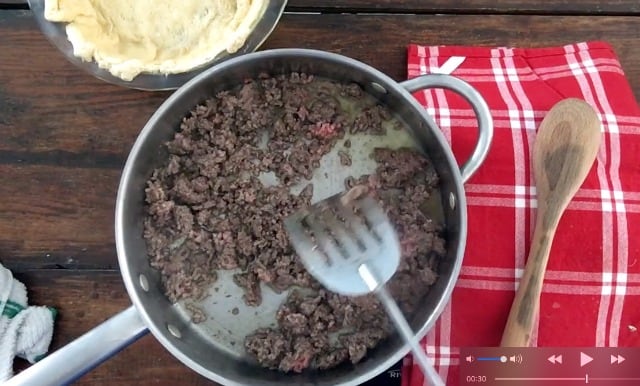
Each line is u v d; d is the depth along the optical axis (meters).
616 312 0.58
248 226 0.56
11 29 0.59
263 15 0.56
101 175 0.59
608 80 0.60
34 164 0.59
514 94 0.60
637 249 0.58
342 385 0.48
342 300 0.54
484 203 0.58
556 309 0.58
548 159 0.56
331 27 0.60
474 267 0.58
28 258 0.58
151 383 0.58
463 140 0.59
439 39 0.61
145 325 0.48
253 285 0.55
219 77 0.53
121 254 0.49
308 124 0.57
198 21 0.57
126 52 0.57
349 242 0.53
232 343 0.55
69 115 0.59
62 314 0.58
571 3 0.61
